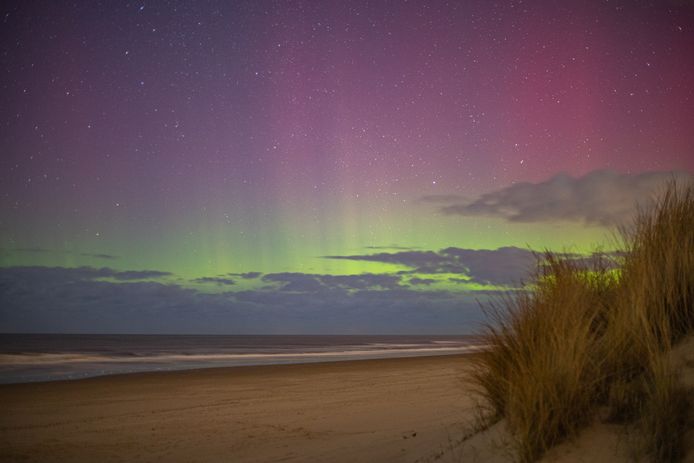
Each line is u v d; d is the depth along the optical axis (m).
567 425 3.35
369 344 72.62
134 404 12.80
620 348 3.58
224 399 13.38
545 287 4.30
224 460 6.83
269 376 19.41
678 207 4.11
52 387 16.58
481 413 4.72
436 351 44.78
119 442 8.45
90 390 15.73
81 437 8.94
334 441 7.43
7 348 51.00
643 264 3.81
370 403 11.52
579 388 3.41
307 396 13.51
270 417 10.37
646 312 3.65
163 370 22.95
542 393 3.42
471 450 4.06
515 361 4.15
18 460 7.43
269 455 6.87
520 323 4.22
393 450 5.88
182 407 12.13
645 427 3.04
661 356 3.37
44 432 9.45
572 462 3.16
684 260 3.73
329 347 57.91
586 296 4.09
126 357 34.56
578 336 3.63
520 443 3.45
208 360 31.61
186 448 7.79
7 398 14.09
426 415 9.00
